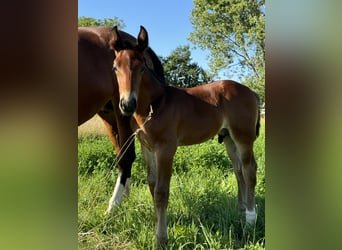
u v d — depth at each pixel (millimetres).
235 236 3133
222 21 19812
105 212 3387
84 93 3383
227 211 3418
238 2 18875
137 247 2838
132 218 3238
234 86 3684
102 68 3537
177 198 3689
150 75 3090
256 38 18094
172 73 23375
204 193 3783
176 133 3156
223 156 5598
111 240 2799
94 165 5188
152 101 3055
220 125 3559
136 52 2973
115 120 4270
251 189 3383
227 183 4352
